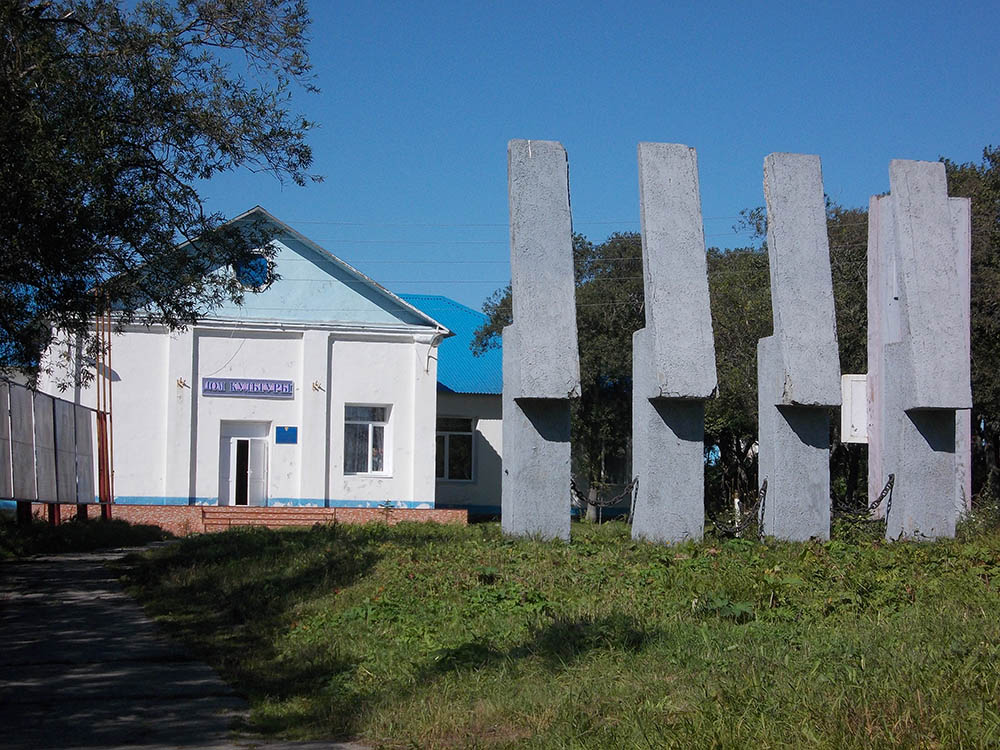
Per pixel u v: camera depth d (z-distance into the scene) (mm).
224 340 30984
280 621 11359
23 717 7902
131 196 12648
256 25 14039
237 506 29766
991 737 5480
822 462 15742
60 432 23562
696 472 15500
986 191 29781
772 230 15812
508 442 15633
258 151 13875
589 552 13594
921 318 15891
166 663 9852
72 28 12836
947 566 12070
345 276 32094
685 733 5941
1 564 17656
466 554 13680
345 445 32031
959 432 19594
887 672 6812
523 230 15430
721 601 9625
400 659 9094
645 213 15570
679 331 15203
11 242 11305
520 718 6969
